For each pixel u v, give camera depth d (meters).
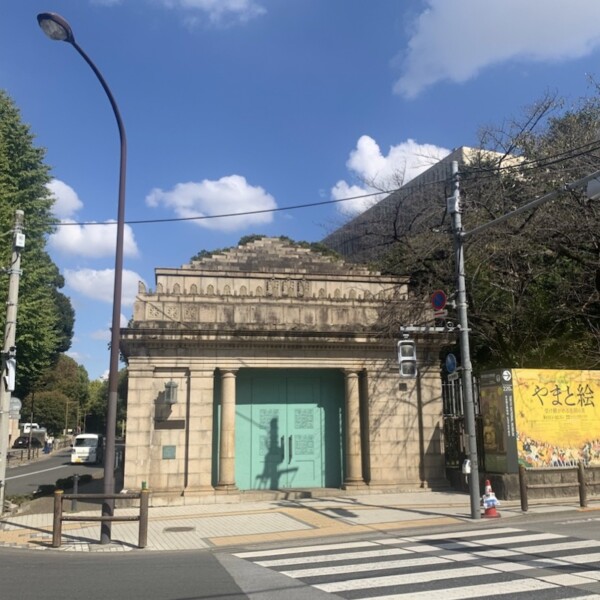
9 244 25.78
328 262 22.52
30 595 7.28
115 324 11.92
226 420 17.02
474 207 21.84
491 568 8.27
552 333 23.28
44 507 16.30
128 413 16.44
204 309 17.62
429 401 18.78
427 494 17.41
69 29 10.66
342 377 18.91
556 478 16.64
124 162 12.46
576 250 21.44
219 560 9.59
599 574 7.75
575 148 19.64
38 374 36.38
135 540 11.59
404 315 18.77
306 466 18.19
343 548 10.27
